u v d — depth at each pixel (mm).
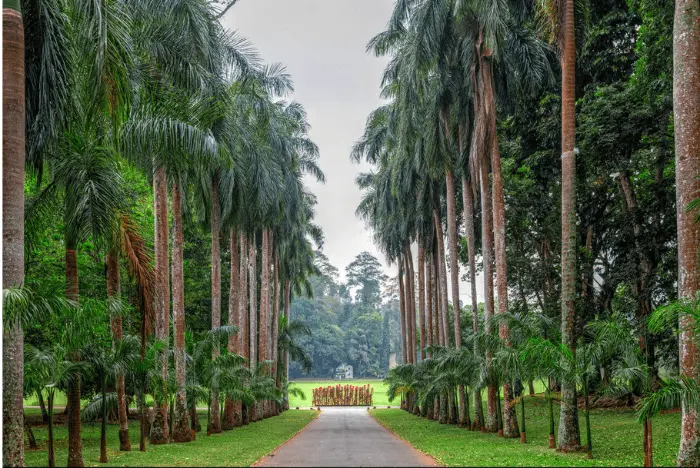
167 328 22562
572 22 17953
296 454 16516
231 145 24547
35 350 13383
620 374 13383
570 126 17781
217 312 29047
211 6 22094
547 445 18344
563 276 17453
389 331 117875
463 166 27406
